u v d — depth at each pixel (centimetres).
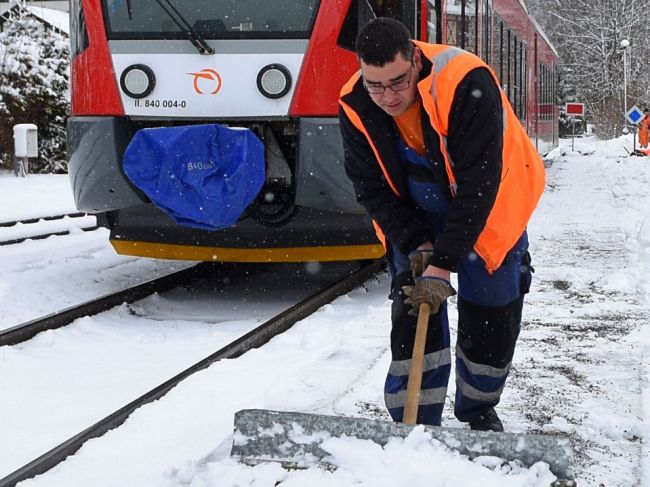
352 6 746
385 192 376
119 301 786
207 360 568
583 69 6144
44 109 2466
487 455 327
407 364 377
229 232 783
